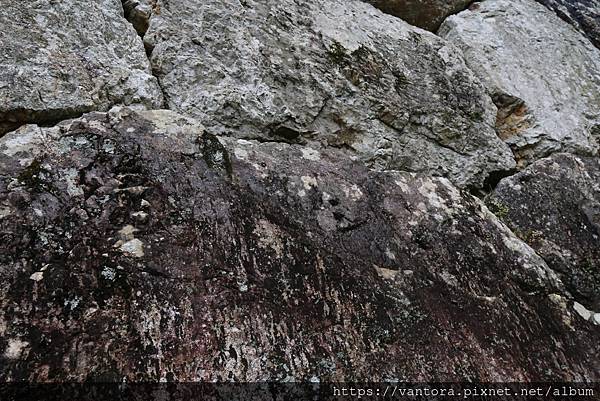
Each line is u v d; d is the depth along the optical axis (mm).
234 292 1886
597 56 4012
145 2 2625
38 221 1797
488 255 2484
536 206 2951
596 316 2520
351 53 2920
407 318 2082
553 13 4148
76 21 2350
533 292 2459
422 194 2594
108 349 1613
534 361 2172
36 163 1926
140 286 1773
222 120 2473
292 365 1788
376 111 2865
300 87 2709
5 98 2029
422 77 3121
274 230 2137
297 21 2906
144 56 2492
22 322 1577
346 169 2527
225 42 2646
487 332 2178
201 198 2084
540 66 3658
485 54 3529
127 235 1874
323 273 2084
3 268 1663
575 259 2787
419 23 3695
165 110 2301
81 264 1752
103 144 2059
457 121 3090
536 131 3318
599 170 3229
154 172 2066
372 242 2295
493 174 3127
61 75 2184
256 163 2332
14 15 2205
